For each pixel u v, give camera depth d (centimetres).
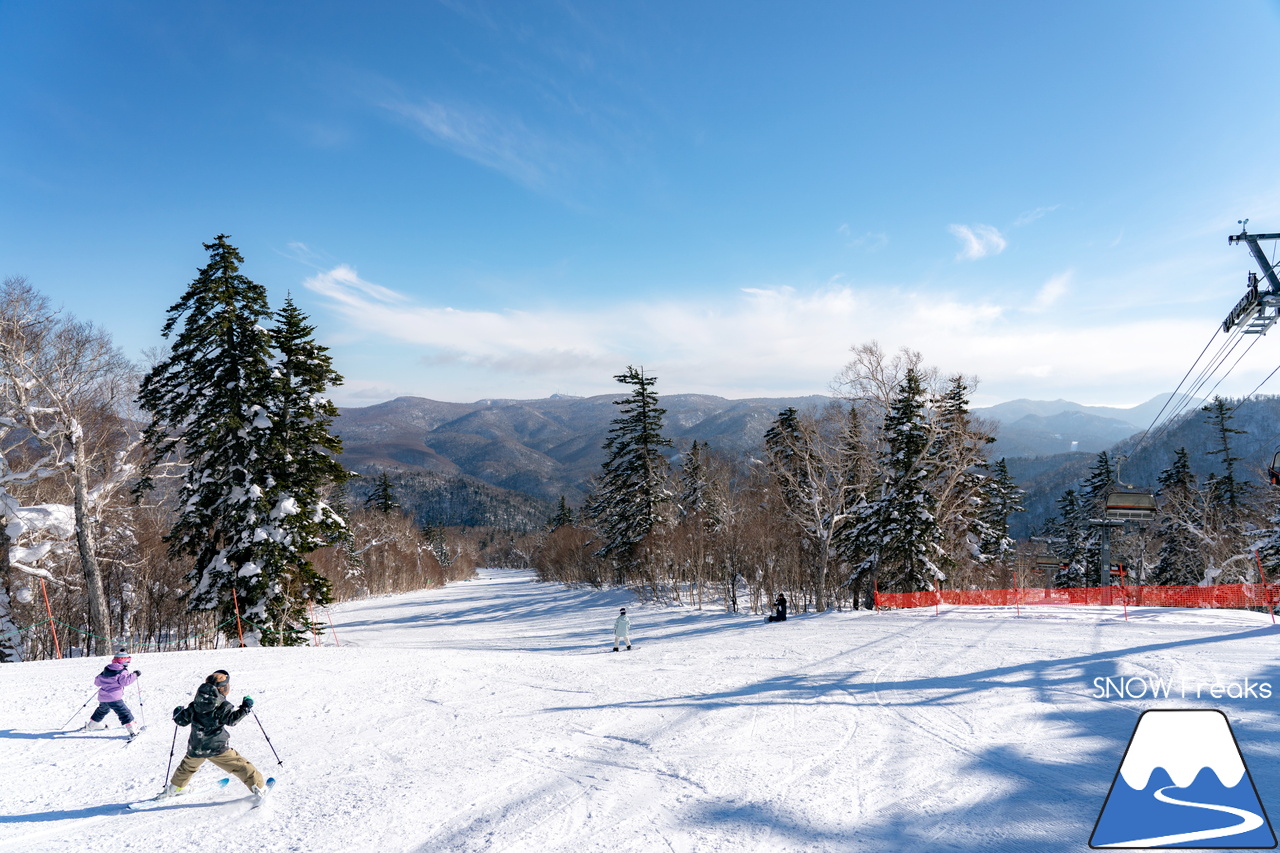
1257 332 1556
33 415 2325
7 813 786
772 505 4241
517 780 884
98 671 1502
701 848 677
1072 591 3284
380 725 1160
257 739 1081
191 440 2509
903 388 3591
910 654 1741
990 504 4731
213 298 2452
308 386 2697
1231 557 3928
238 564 2500
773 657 1819
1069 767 888
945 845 677
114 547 3022
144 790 860
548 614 4541
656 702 1314
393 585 8894
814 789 837
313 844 700
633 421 5028
